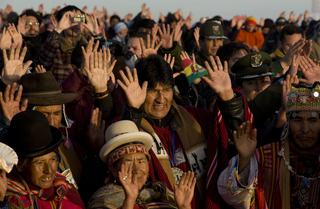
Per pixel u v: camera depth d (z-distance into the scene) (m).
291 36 17.42
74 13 14.90
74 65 11.94
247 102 10.72
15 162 8.28
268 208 9.62
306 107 9.45
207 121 10.14
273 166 9.63
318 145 9.59
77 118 10.23
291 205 9.62
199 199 9.87
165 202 9.30
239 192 9.44
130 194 8.84
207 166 9.85
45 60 13.55
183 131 9.98
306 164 9.61
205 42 16.17
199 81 12.89
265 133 10.53
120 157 9.09
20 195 8.62
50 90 9.66
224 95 9.86
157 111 9.85
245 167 9.47
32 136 8.59
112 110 10.30
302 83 11.47
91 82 10.23
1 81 10.65
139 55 14.28
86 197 9.67
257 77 11.84
